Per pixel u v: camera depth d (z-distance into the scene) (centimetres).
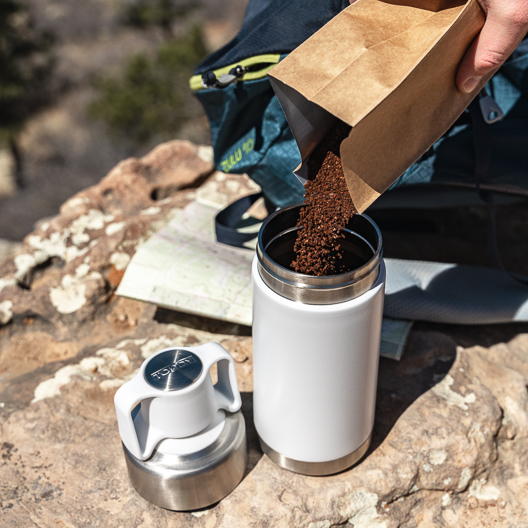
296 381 55
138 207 92
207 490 58
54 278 79
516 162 71
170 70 464
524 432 67
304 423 57
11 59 546
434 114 53
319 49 51
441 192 78
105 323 77
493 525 62
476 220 89
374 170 51
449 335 73
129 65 474
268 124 72
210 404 56
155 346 73
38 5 855
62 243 84
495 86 73
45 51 562
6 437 65
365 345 54
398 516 62
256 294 54
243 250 79
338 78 49
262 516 59
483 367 70
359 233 56
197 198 88
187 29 524
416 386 68
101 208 91
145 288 73
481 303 72
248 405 66
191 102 478
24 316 76
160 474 56
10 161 625
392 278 74
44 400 67
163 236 79
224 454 57
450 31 49
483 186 72
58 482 62
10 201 565
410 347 71
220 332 74
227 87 71
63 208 91
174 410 55
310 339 53
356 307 52
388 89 48
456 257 84
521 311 71
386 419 65
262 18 73
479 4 50
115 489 61
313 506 60
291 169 71
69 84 680
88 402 67
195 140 481
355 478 61
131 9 601
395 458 62
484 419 65
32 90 636
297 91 50
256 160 73
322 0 70
